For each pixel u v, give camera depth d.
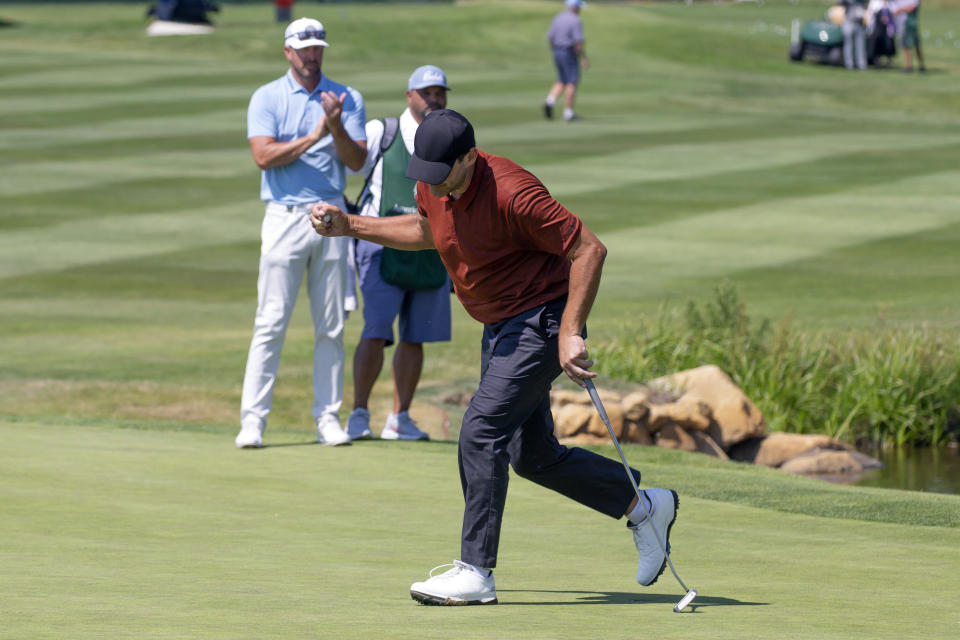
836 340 44.25
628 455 30.92
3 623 13.21
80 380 40.12
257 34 155.50
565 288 16.25
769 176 79.44
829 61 144.00
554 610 14.93
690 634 13.28
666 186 76.69
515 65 139.00
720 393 38.62
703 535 20.84
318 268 29.36
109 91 115.56
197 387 39.66
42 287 56.28
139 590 15.36
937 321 47.53
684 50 149.62
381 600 15.30
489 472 15.80
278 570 17.12
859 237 63.81
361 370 31.16
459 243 16.02
